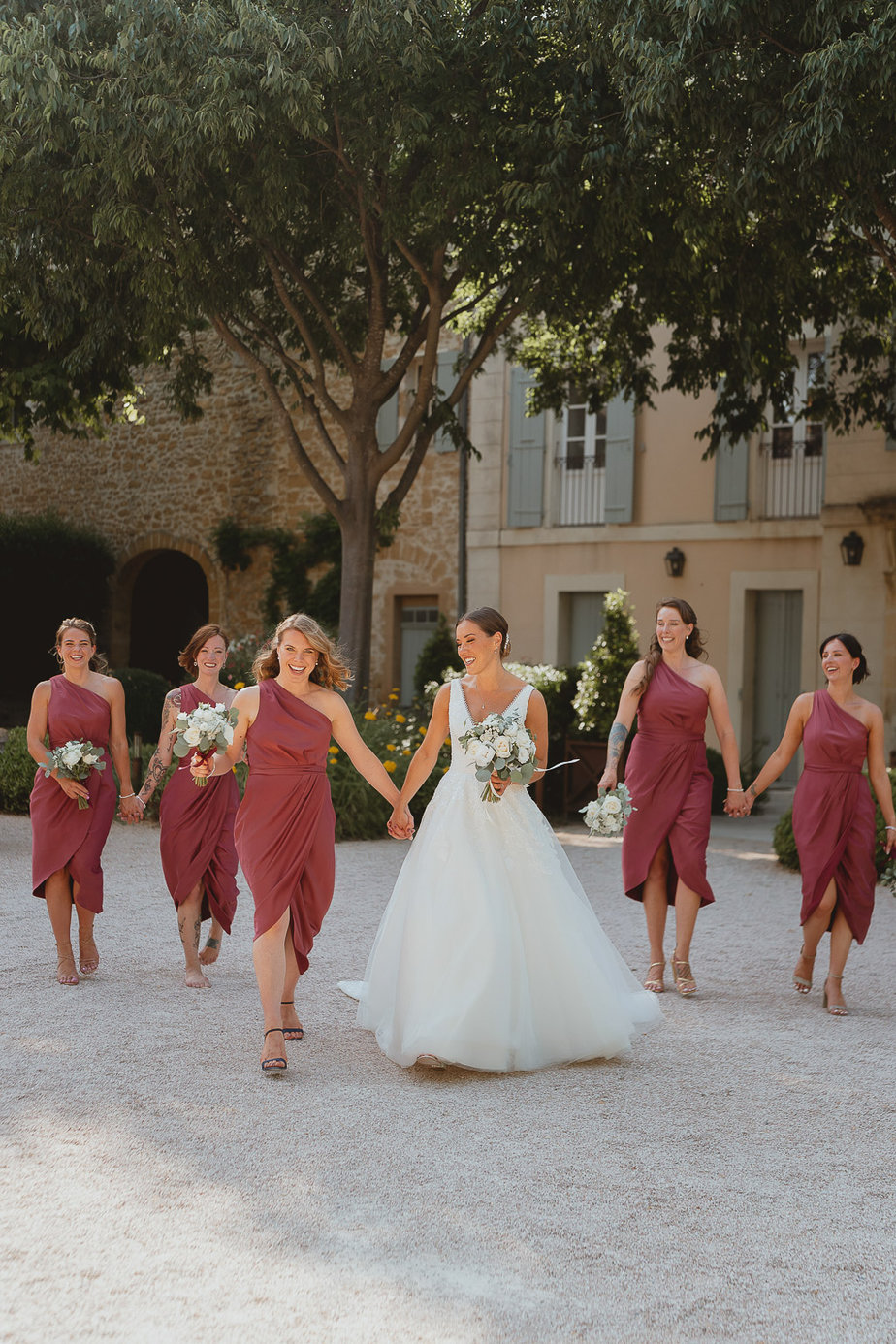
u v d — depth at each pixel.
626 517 14.64
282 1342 2.04
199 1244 2.41
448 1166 2.88
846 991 4.92
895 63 6.75
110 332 10.48
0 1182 2.71
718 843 9.87
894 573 12.91
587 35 8.33
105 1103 3.28
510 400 15.41
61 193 9.41
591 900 7.03
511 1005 3.69
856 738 4.70
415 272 11.44
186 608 21.28
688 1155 3.00
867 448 13.04
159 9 7.83
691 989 4.79
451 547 15.88
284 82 7.91
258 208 9.24
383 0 8.05
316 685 3.96
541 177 8.76
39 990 4.57
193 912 4.79
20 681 19.47
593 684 11.21
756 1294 2.28
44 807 4.73
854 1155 3.02
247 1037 3.99
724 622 14.18
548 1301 2.22
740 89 7.69
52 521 18.67
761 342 10.84
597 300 10.38
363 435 11.12
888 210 8.51
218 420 17.80
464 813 3.86
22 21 8.48
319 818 3.78
